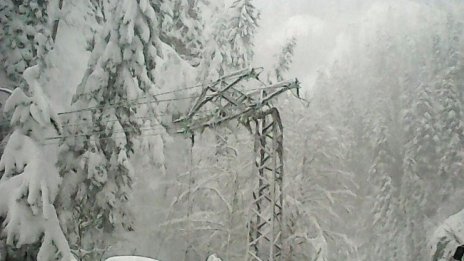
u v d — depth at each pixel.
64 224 20.59
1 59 22.62
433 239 29.25
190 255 27.22
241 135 29.38
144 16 22.08
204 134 28.84
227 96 19.50
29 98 16.41
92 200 21.58
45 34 23.44
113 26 21.91
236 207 27.53
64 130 21.06
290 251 26.36
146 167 24.27
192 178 27.81
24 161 15.99
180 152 28.03
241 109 19.23
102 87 21.53
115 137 21.80
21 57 22.56
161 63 25.94
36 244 16.02
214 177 27.16
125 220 22.94
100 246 22.64
